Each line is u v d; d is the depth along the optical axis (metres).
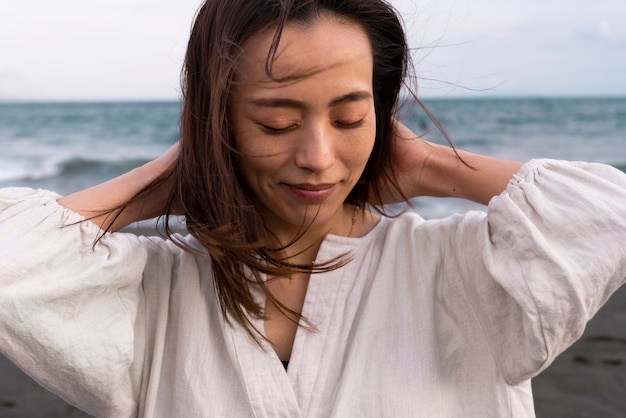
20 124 33.16
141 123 33.06
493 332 1.14
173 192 1.19
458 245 1.19
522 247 1.07
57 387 1.12
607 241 1.06
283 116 0.99
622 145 22.05
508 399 1.15
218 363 1.16
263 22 0.98
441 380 1.16
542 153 20.70
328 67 0.97
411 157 1.27
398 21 1.12
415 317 1.18
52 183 15.50
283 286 1.21
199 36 1.09
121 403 1.17
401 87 1.20
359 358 1.14
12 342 1.05
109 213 1.19
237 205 1.09
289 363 1.15
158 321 1.20
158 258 1.24
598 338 4.98
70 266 1.11
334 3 0.99
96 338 1.10
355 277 1.21
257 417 1.11
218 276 1.16
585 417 3.75
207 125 1.07
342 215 1.26
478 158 1.24
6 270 1.05
